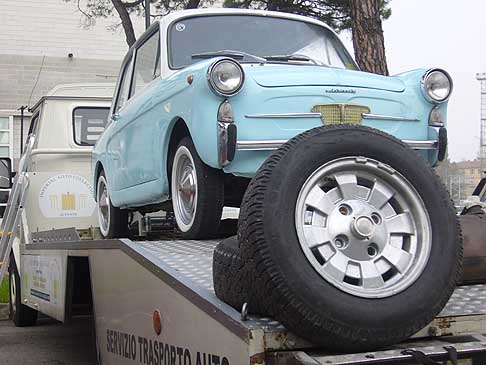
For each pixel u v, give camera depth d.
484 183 5.42
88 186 7.48
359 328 2.33
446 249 2.58
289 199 2.47
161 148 4.57
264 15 5.22
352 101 4.07
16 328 8.16
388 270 2.55
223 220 4.75
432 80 4.24
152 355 3.33
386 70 9.11
